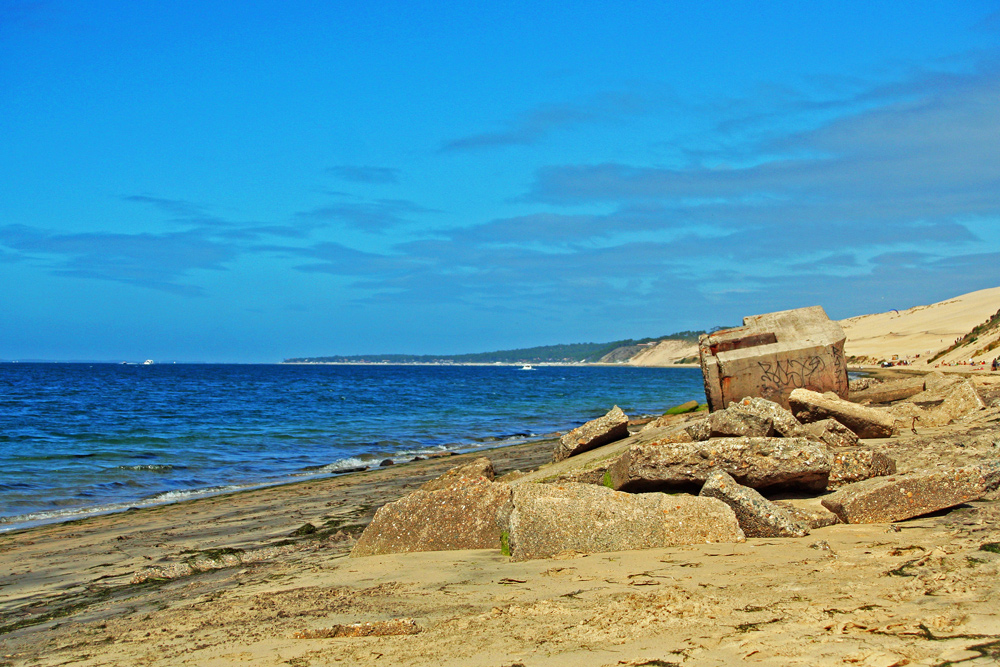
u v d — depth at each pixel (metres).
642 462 8.36
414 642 4.30
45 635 5.59
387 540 7.67
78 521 12.09
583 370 193.88
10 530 11.51
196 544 9.68
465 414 37.25
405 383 82.69
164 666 4.30
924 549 5.64
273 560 8.30
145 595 6.92
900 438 11.72
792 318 16.48
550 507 6.74
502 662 3.85
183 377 98.94
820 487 8.17
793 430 9.64
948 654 3.48
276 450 22.73
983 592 4.38
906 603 4.29
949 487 7.04
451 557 6.98
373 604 5.27
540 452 19.58
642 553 6.28
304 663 4.08
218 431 27.53
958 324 98.69
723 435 9.49
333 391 61.41
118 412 37.06
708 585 5.05
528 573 5.91
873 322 138.00
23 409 38.88
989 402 15.05
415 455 21.56
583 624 4.38
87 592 7.42
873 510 7.00
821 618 4.13
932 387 17.08
